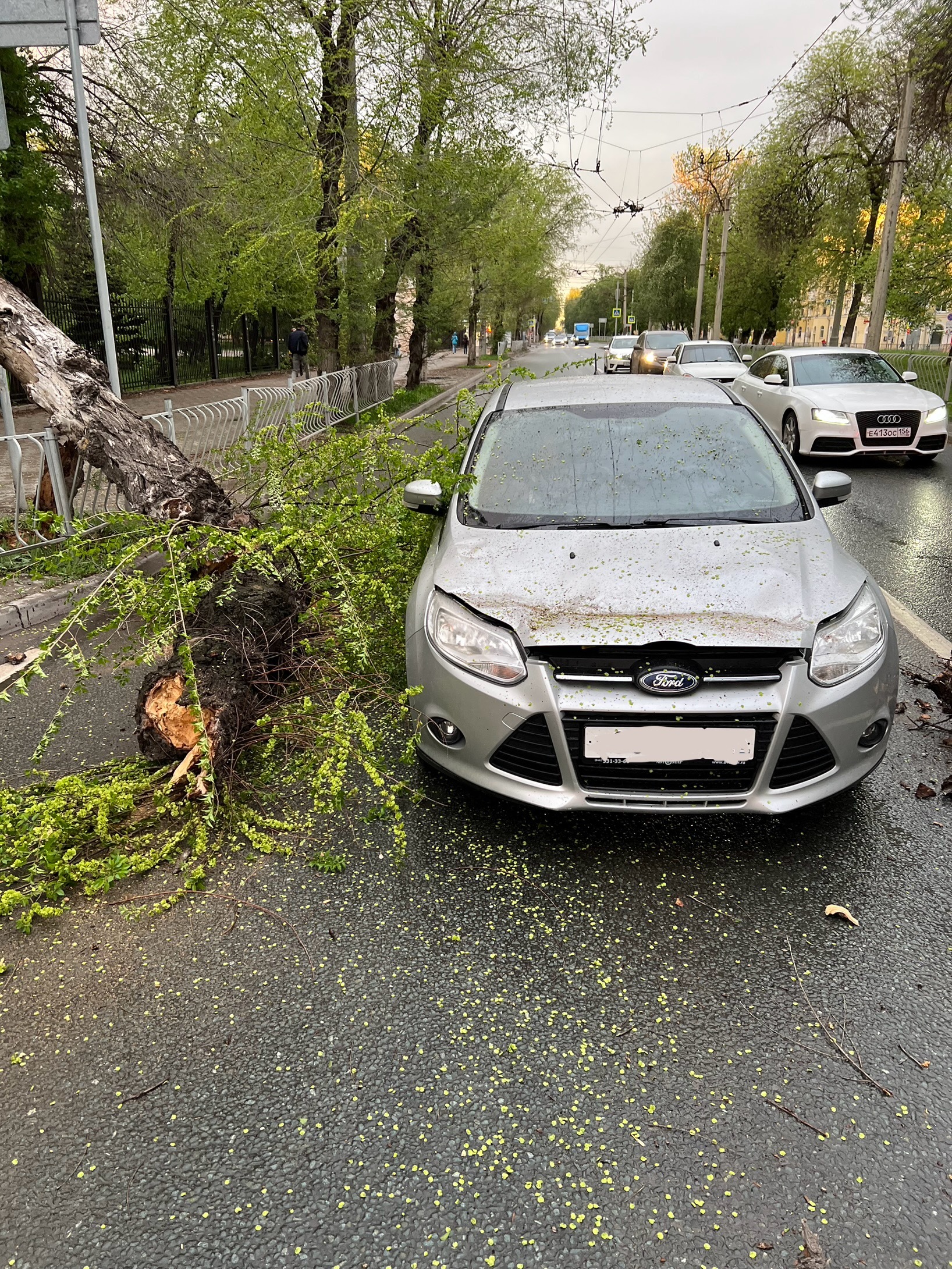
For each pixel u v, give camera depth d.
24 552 6.79
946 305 22.31
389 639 4.27
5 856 3.05
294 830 3.33
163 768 3.58
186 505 5.14
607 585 3.18
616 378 5.06
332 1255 1.80
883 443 11.62
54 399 5.59
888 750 3.95
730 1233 1.83
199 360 27.83
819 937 2.73
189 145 14.36
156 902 2.94
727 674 2.91
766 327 48.41
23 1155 2.03
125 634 5.57
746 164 38.38
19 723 4.36
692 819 3.38
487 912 2.86
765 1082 2.20
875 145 30.55
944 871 3.05
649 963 2.62
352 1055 2.30
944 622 5.68
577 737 2.94
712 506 3.77
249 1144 2.05
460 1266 1.77
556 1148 2.02
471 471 4.14
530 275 43.47
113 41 14.51
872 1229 1.83
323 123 12.91
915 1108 2.12
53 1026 2.42
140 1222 1.87
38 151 14.86
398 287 20.22
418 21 12.43
